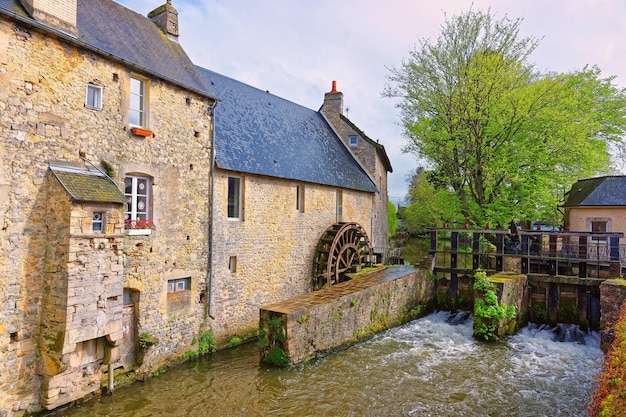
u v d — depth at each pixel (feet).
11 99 20.03
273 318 28.53
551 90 47.01
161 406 23.57
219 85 44.16
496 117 48.88
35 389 21.11
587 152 47.47
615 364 17.54
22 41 20.48
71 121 22.72
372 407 23.82
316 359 30.40
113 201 22.68
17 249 20.36
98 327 22.12
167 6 34.09
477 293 37.22
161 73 28.12
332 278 47.01
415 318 43.93
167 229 28.76
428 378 27.96
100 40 25.27
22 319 20.58
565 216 58.34
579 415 23.00
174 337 29.35
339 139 64.54
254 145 41.06
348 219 55.11
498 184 51.75
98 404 23.34
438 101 52.65
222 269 34.22
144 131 26.58
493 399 24.99
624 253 45.91
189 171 30.68
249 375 27.86
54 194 21.29
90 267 21.66
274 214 40.68
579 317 39.86
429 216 63.77
